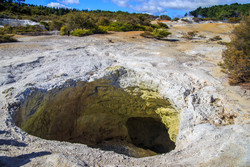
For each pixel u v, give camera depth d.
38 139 6.04
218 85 9.63
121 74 11.46
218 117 7.72
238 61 10.02
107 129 14.16
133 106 12.40
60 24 37.03
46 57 13.25
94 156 5.48
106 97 11.96
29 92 8.25
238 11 55.62
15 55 13.43
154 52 15.73
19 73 10.63
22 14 57.50
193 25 40.88
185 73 10.88
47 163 4.69
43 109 9.12
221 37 26.11
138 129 16.61
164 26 36.97
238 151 5.13
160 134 16.11
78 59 12.98
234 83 9.73
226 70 11.30
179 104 9.35
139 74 11.15
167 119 11.70
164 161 5.38
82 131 12.70
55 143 6.01
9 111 7.14
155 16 68.81
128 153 13.18
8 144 5.38
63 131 11.09
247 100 8.16
